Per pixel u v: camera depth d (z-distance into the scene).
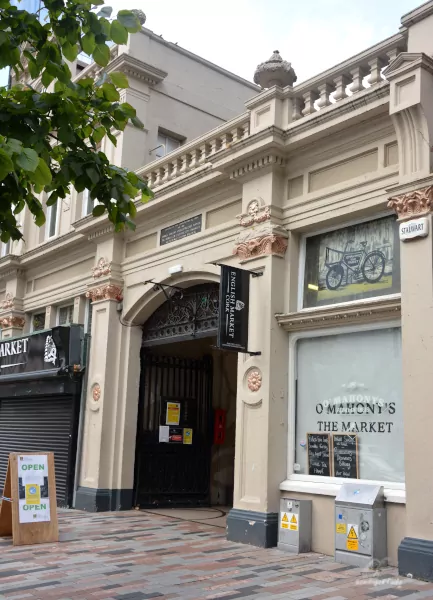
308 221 8.85
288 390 8.79
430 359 6.87
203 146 10.98
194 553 7.75
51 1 4.64
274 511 8.35
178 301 11.52
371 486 7.36
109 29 4.71
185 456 12.57
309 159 8.95
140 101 13.93
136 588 6.04
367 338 8.08
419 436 6.82
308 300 8.98
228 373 13.35
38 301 15.40
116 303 12.34
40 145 4.83
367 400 7.93
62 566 6.98
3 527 8.74
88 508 11.52
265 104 9.45
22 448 13.93
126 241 12.52
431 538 6.54
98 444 11.75
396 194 7.45
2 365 14.60
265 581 6.34
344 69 8.62
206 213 10.67
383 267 8.14
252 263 9.26
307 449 8.49
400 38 7.95
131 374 12.01
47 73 4.94
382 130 8.05
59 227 15.34
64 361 12.52
